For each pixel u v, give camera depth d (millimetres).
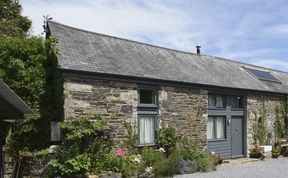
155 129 14461
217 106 17344
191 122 15664
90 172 11352
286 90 21672
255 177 12484
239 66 21938
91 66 12742
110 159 11828
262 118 19469
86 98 12391
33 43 12781
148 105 14195
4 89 4598
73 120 11586
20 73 12430
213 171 13859
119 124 13188
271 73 24406
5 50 12516
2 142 4941
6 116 4871
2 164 4918
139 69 14344
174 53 18344
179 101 15258
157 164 12680
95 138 11969
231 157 17891
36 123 12414
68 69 11891
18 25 20750
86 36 14961
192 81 15570
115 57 14453
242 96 18656
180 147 14664
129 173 11789
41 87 12578
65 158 11008
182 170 13109
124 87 13477
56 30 14102
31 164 11484
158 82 14422
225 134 17688
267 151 18578
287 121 21219
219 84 16766
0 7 20312
